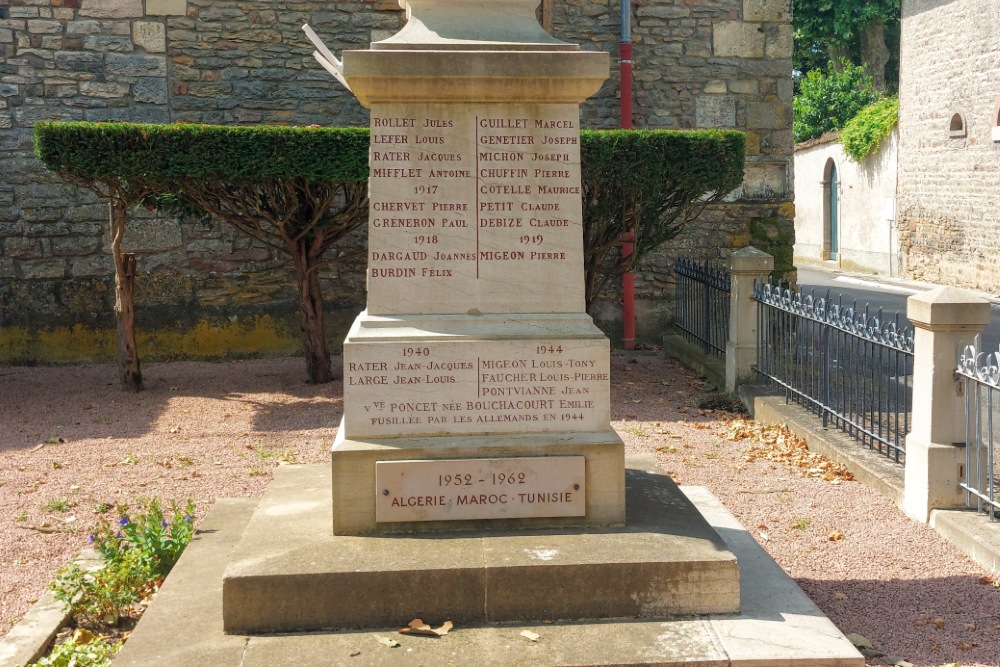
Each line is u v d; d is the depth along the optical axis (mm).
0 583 5004
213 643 3799
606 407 4457
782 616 4059
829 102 32438
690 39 12227
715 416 8867
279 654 3705
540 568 3973
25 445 7934
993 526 5395
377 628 3928
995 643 4250
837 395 7879
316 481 5160
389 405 4391
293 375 10836
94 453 7633
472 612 3965
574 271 4531
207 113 11680
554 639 3826
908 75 23016
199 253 11820
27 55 11367
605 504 4414
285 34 11742
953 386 5770
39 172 11523
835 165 27969
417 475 4328
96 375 11055
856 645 4211
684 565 4023
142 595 4688
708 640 3826
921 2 22234
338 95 11859
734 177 9617
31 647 4109
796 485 6637
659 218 10391
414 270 4477
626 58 11922
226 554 4711
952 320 5680
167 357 11836
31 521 5969
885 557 5289
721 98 12297
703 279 10992
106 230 11695
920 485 5855
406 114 4441
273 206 9695
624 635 3861
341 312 12117
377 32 11875
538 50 4461
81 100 11469
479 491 4363
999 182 19047
